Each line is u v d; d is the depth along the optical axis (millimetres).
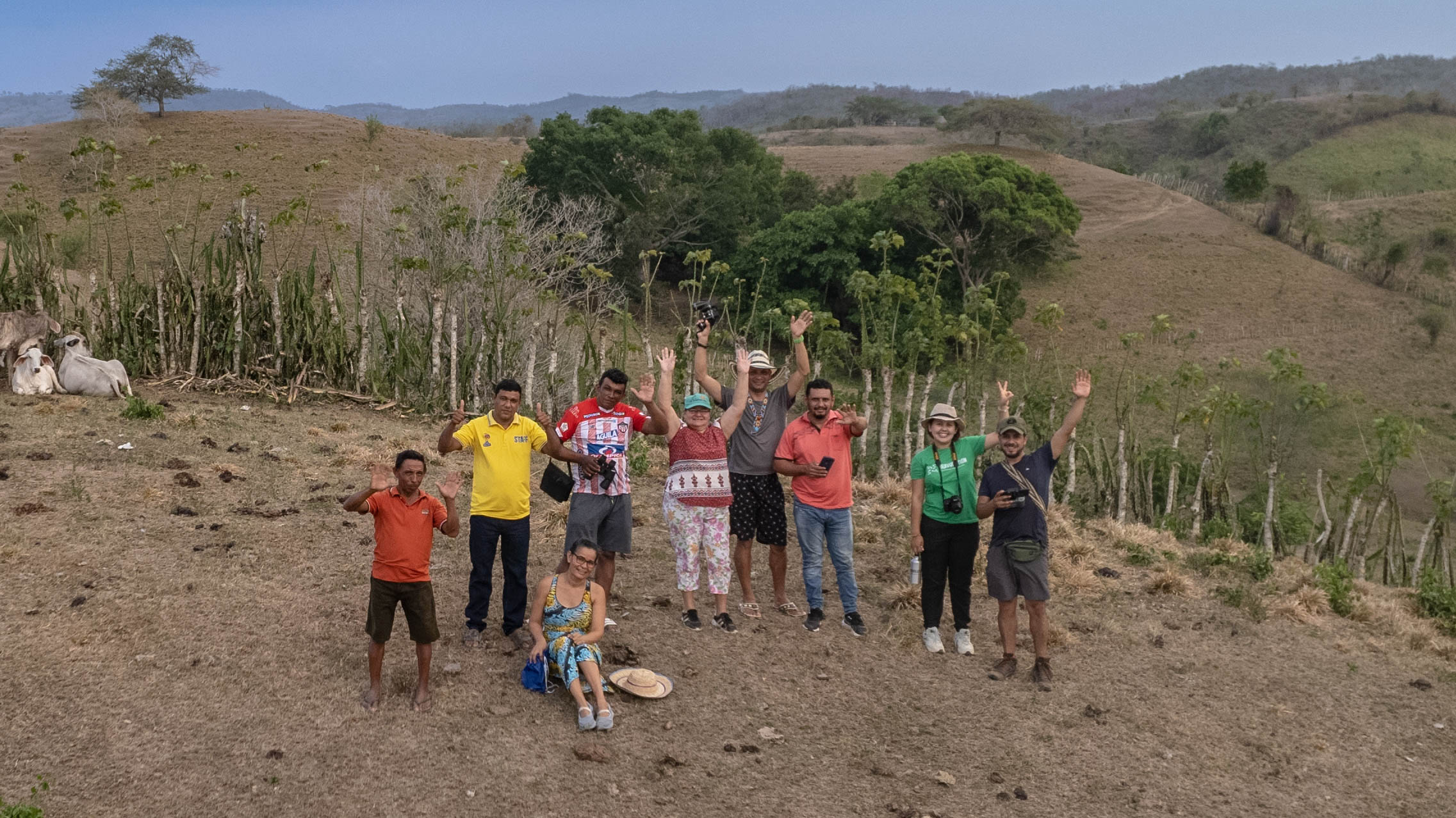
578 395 14070
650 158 51438
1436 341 48750
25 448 8906
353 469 9797
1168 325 15531
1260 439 18219
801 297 46438
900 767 5766
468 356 13469
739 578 7535
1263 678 7609
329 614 6590
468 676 6020
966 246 48500
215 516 7918
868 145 138375
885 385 13820
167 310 12812
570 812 4859
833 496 7367
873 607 8188
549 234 15812
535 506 9461
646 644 6832
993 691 6863
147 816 4391
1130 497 15094
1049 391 15805
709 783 5301
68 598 6180
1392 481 31688
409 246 18609
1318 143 128125
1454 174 113562
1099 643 7949
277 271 13484
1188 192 82188
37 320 11383
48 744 4781
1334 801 5953
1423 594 10047
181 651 5820
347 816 4602
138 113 69625
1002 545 7039
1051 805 5535
